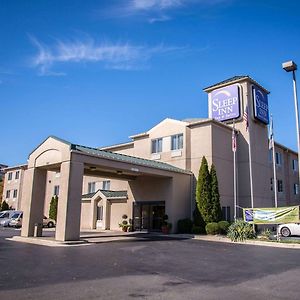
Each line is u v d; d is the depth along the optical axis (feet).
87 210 109.60
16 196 158.30
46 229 106.11
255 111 98.48
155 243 58.85
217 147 88.84
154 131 99.40
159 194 85.97
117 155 78.28
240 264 36.60
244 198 93.35
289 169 130.31
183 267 34.27
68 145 63.10
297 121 62.13
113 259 39.17
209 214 80.18
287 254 45.50
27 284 25.64
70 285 25.39
